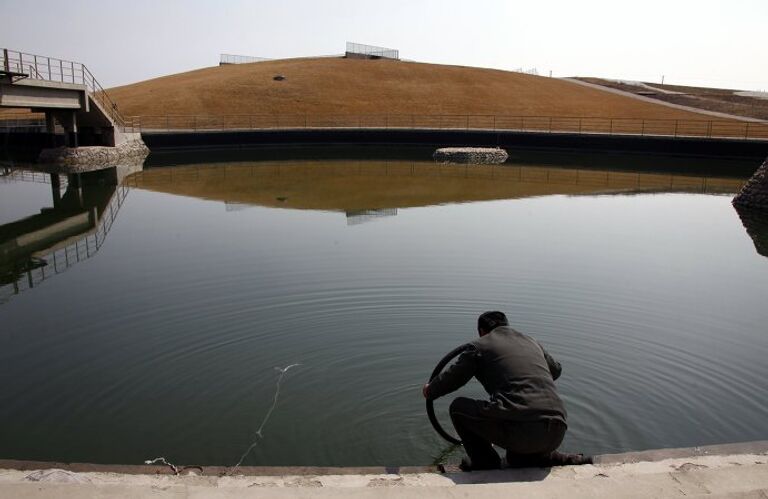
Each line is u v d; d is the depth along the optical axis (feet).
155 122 142.51
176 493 10.43
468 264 36.37
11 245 44.57
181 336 24.80
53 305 29.45
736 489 10.82
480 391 19.53
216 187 74.79
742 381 20.67
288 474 12.92
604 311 27.94
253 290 30.94
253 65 211.41
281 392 19.81
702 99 212.23
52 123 100.73
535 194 70.03
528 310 27.91
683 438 16.93
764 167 61.16
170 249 41.14
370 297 29.53
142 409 19.08
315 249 40.57
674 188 76.07
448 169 97.14
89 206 61.11
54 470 12.54
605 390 19.62
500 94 178.19
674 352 23.08
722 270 36.22
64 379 21.29
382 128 133.69
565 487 10.76
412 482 12.16
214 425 18.04
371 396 19.36
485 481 12.10
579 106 172.24
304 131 132.77
